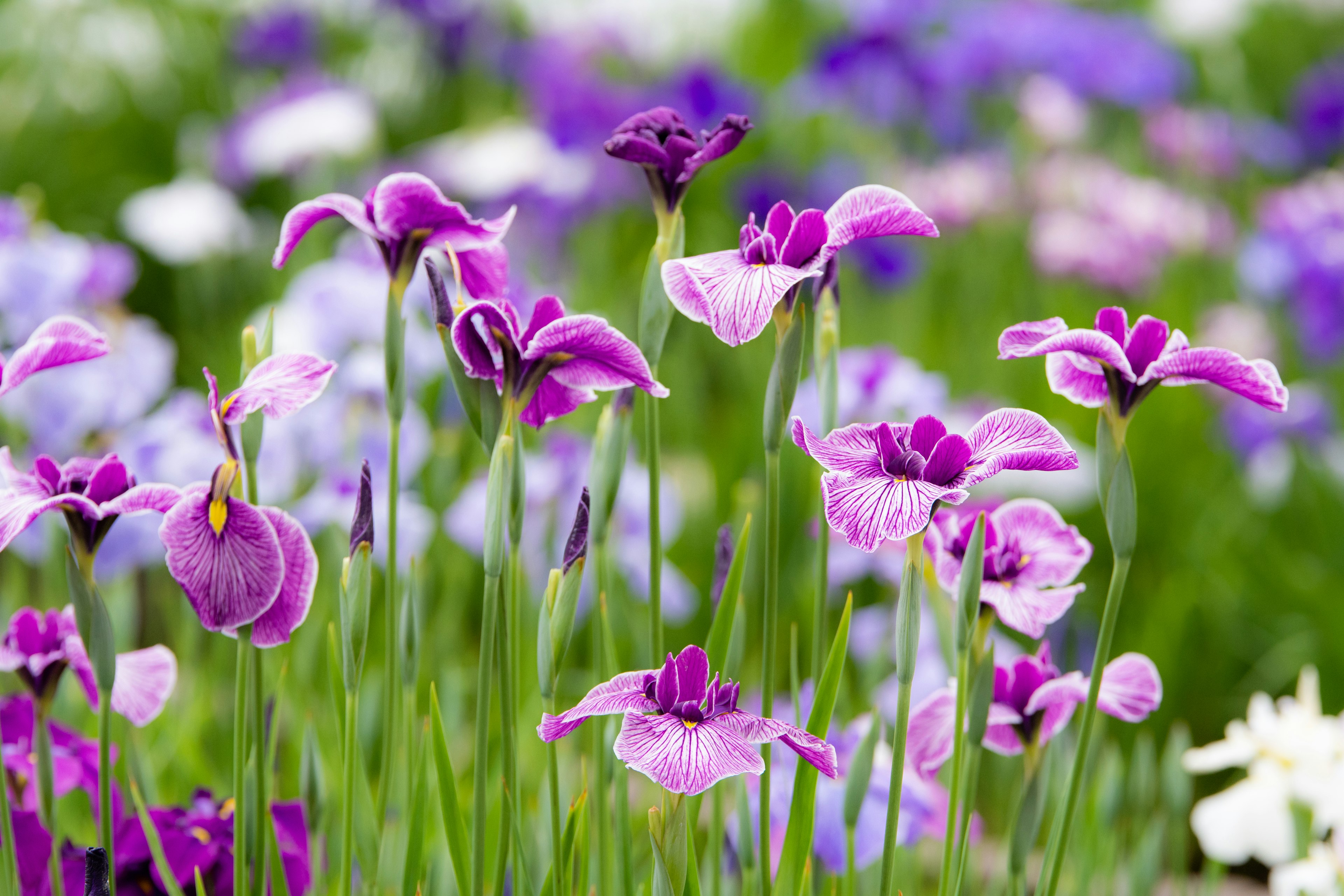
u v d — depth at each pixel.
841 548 3.66
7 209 3.60
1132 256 6.77
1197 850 4.18
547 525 3.31
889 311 6.83
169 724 3.19
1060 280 6.88
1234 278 7.89
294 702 3.20
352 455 3.25
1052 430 2.68
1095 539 5.31
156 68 8.70
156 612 4.05
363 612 2.73
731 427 5.66
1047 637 4.27
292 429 3.27
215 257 6.30
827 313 2.84
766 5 10.09
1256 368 2.69
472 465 4.63
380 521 3.22
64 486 2.74
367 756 3.07
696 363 6.18
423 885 2.85
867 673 3.38
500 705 2.77
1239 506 5.60
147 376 3.60
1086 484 4.74
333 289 3.62
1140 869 2.98
